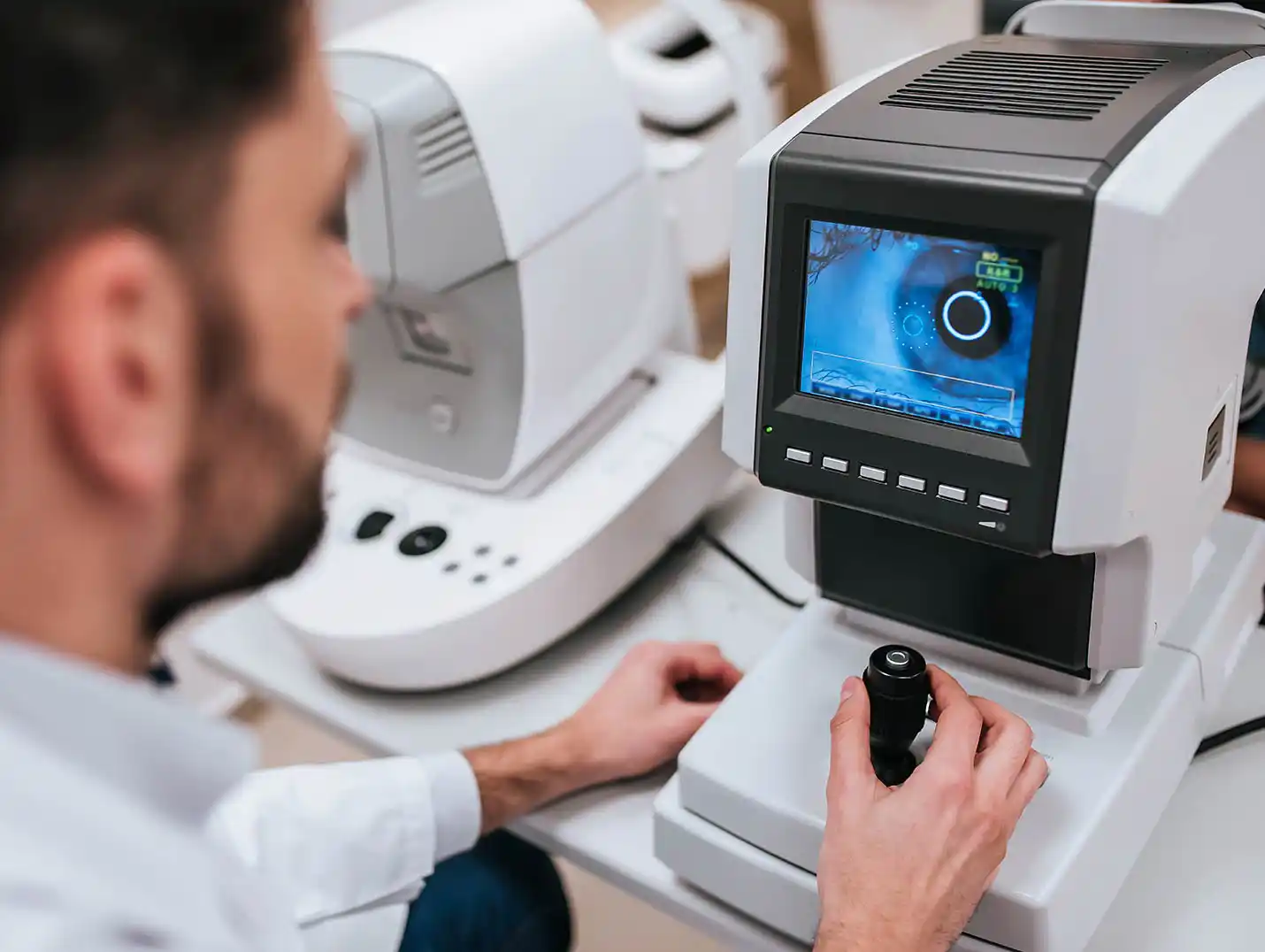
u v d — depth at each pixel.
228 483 0.36
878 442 0.60
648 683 0.79
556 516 0.88
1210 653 0.73
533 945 0.91
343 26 1.67
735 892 0.67
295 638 0.88
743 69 0.96
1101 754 0.65
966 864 0.56
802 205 0.58
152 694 0.37
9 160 0.28
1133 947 0.64
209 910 0.36
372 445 0.98
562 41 0.87
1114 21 0.68
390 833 0.73
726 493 1.04
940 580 0.68
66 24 0.28
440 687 0.86
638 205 0.95
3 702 0.33
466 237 0.83
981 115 0.57
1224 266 0.56
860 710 0.62
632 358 0.98
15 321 0.29
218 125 0.31
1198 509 0.64
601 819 0.75
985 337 0.55
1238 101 0.54
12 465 0.31
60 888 0.31
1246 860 0.68
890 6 1.61
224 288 0.33
